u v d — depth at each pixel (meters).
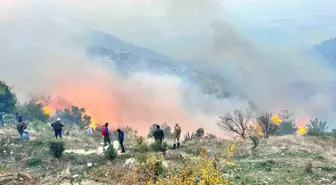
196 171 11.77
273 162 14.70
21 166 14.79
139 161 14.10
